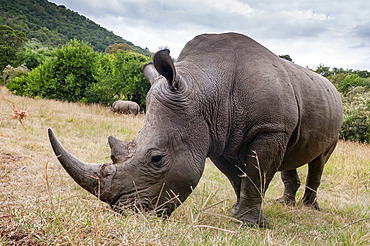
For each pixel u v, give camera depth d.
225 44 4.73
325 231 4.31
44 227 2.57
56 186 5.06
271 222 4.86
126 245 2.43
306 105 5.10
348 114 17.91
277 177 9.03
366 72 43.06
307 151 5.45
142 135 3.77
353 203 6.71
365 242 3.74
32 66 52.66
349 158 10.98
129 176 3.56
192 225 2.77
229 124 4.45
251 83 4.43
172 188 3.80
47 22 198.62
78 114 15.46
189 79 4.12
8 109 13.50
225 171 5.38
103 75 24.03
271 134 4.43
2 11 177.38
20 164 6.18
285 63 5.22
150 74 4.54
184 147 3.90
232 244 2.96
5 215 2.76
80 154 8.04
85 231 2.62
